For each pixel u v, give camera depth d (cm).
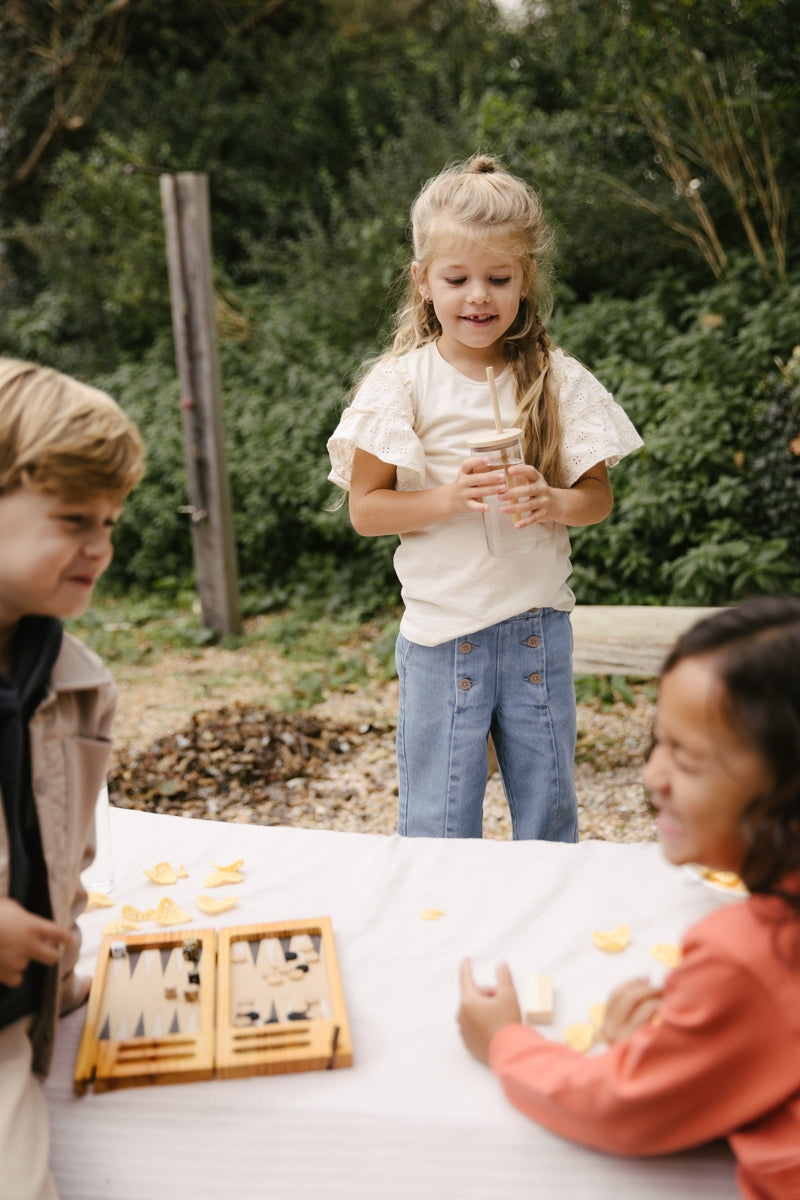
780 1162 110
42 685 130
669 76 676
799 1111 111
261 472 698
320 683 523
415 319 239
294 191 997
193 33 1089
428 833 237
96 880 177
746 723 106
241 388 795
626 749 427
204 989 146
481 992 141
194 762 423
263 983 149
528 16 867
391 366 233
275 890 176
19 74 1058
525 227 215
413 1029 142
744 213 656
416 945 160
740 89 662
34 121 1095
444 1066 135
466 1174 120
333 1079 133
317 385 716
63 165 1000
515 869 181
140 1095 130
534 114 768
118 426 121
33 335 982
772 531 533
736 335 630
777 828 107
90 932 167
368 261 780
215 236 992
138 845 193
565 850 186
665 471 540
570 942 159
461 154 771
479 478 210
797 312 586
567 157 718
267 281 943
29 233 1000
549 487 217
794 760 105
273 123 1002
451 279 216
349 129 993
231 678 555
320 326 797
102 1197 120
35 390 118
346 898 173
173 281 586
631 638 410
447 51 933
